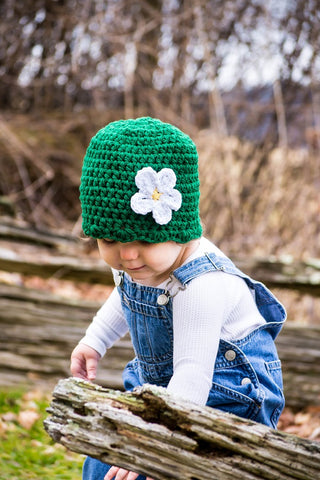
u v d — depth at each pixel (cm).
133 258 182
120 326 224
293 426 370
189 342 186
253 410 193
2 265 449
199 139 576
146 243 182
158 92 608
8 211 537
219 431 159
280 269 461
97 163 181
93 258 467
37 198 625
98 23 595
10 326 402
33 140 608
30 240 479
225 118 603
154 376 207
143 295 198
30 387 382
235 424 159
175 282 193
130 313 205
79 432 164
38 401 365
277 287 463
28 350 396
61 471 291
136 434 161
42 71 636
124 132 182
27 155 583
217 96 566
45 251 475
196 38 588
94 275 454
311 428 362
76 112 636
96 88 621
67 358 399
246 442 158
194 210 190
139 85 608
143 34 601
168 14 594
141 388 166
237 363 196
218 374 196
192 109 607
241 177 575
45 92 646
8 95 659
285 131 589
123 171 178
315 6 559
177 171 184
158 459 160
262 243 559
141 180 176
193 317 188
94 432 164
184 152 186
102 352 224
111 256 186
